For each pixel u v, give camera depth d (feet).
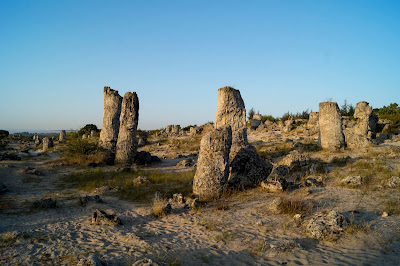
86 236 20.36
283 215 24.38
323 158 50.49
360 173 37.65
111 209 27.91
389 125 84.43
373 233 18.56
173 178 43.32
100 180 43.52
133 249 17.83
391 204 24.53
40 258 16.06
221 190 32.19
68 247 17.97
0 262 15.40
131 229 22.41
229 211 26.81
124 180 43.27
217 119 46.29
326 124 58.34
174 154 75.25
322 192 31.09
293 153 44.96
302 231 20.24
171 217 25.55
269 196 31.45
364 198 27.53
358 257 15.66
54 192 35.73
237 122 45.39
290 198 27.76
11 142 164.25
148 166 59.67
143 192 34.91
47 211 26.76
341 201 27.09
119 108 70.54
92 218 23.72
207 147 33.19
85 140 65.21
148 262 14.46
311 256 16.17
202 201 30.71
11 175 45.65
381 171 38.14
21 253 16.72
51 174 49.90
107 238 20.03
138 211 27.61
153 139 118.73
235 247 18.35
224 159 32.94
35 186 39.70
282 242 17.85
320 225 19.38
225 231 21.30
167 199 31.73
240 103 46.39
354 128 75.00
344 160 46.98
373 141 61.11
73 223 23.43
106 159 61.98
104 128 69.62
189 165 58.39
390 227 19.45
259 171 38.04
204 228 22.35
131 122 60.85
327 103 58.44
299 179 38.63
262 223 22.59
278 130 108.99
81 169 54.19
